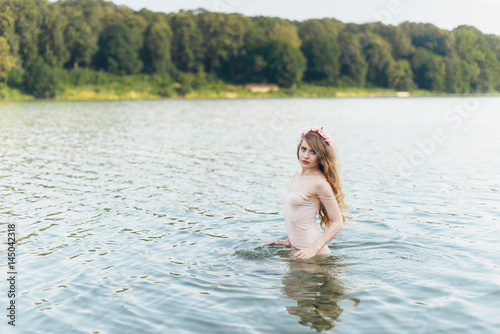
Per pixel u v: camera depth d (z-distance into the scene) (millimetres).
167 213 8445
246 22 100312
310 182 5723
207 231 7211
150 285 5184
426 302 4586
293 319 4297
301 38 108625
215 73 98812
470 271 5348
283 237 6742
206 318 4371
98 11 86250
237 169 13453
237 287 5008
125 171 13133
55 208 8922
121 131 25625
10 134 23812
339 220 5723
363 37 98375
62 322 4406
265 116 39750
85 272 5652
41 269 5793
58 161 14984
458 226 7277
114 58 84750
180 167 13812
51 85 74625
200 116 39500
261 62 96125
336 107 55938
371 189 10461
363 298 4684
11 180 11812
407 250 6066
